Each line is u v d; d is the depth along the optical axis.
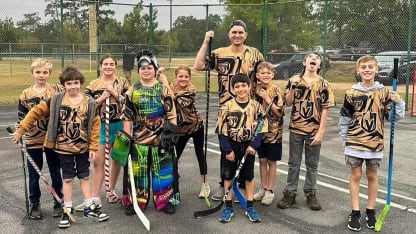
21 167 6.53
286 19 14.57
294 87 4.84
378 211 4.85
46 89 4.58
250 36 15.83
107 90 4.75
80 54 15.93
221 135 4.64
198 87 17.39
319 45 13.94
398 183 5.82
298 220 4.60
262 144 4.98
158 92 4.66
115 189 5.55
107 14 17.89
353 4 13.48
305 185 4.98
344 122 4.51
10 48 20.02
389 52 13.12
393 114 4.42
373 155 4.34
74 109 4.38
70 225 4.43
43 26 19.19
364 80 4.38
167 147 4.70
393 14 13.10
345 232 4.30
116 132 4.93
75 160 4.54
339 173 6.27
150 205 5.01
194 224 4.48
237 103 4.63
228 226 4.44
